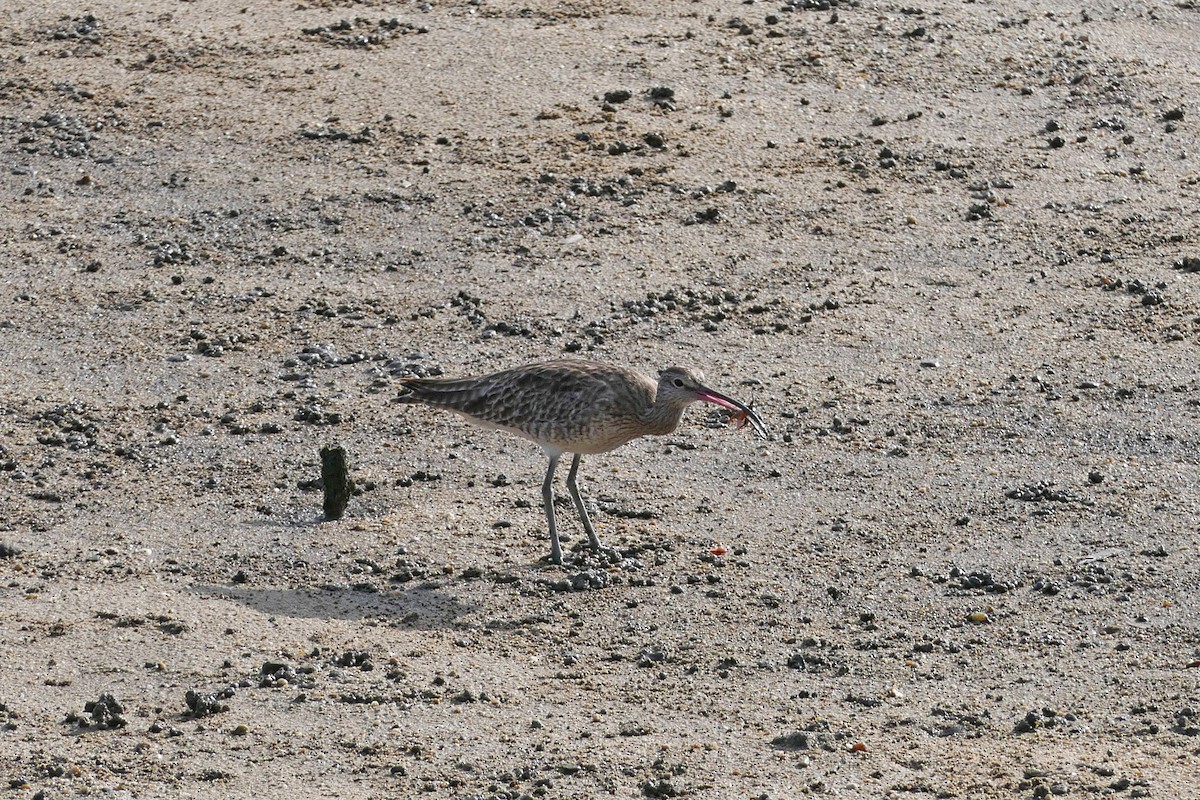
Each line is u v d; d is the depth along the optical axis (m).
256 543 13.68
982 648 12.14
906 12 26.58
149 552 13.46
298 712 10.97
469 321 18.33
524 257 19.77
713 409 16.48
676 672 11.76
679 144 22.30
